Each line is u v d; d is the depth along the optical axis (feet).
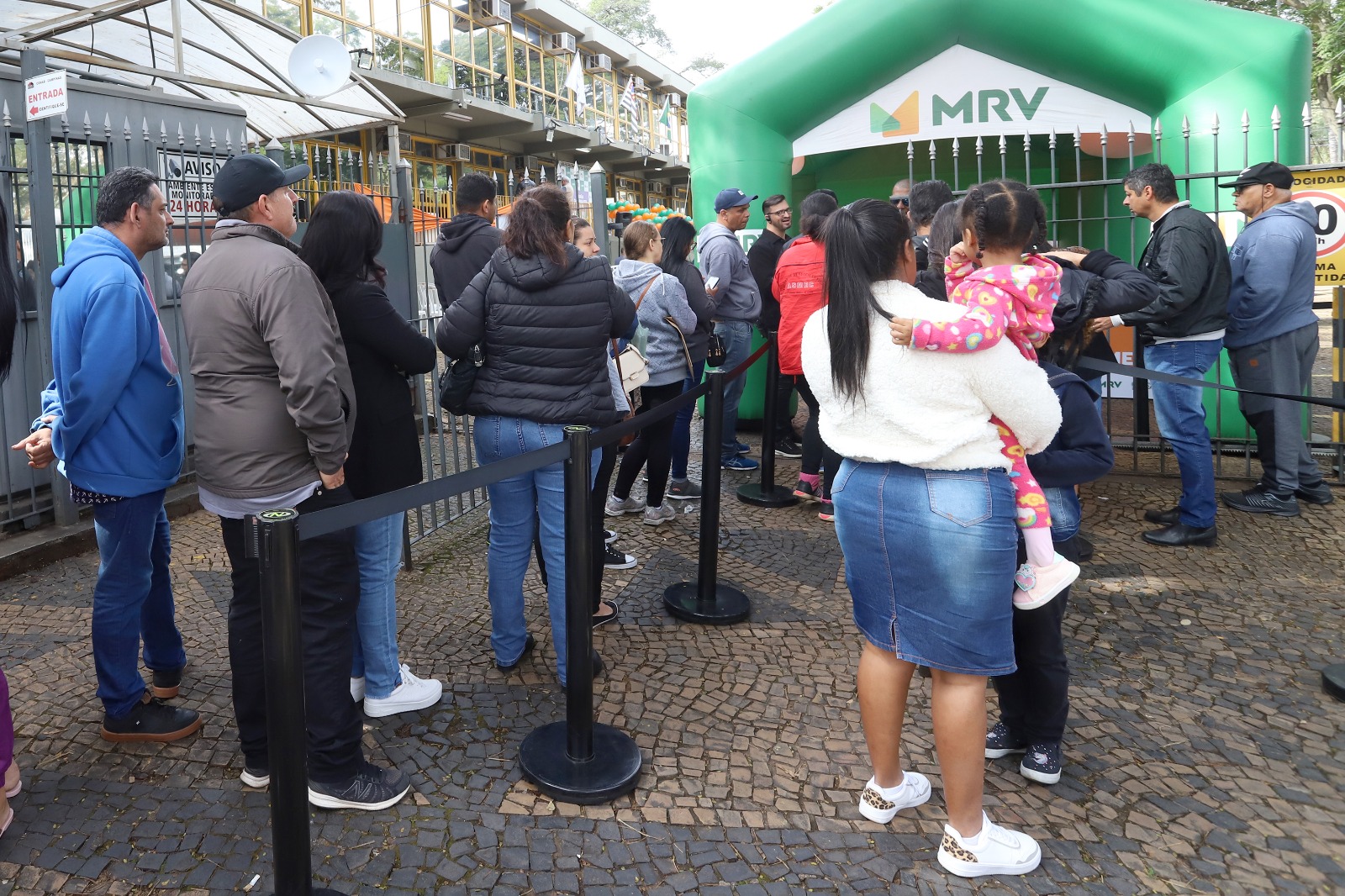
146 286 8.91
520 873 7.43
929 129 22.91
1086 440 7.96
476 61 69.77
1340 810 8.29
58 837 7.82
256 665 8.25
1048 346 9.32
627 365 14.43
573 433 8.20
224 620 12.54
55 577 14.02
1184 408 14.98
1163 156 21.35
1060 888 7.30
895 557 7.04
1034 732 8.68
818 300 16.84
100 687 9.21
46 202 14.92
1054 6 20.93
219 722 9.80
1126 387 22.61
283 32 23.82
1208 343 14.75
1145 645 11.64
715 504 12.45
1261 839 7.89
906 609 7.14
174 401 9.12
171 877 7.36
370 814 8.18
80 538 15.05
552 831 7.98
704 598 12.78
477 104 64.13
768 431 17.97
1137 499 17.80
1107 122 22.29
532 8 76.18
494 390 10.03
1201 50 20.12
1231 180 20.18
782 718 10.02
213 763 9.01
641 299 15.81
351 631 8.21
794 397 24.11
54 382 9.36
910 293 6.91
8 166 14.76
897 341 6.56
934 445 6.73
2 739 7.72
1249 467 19.31
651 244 16.21
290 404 7.45
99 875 7.36
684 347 16.07
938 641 6.98
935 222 10.97
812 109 23.08
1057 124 22.50
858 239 6.82
